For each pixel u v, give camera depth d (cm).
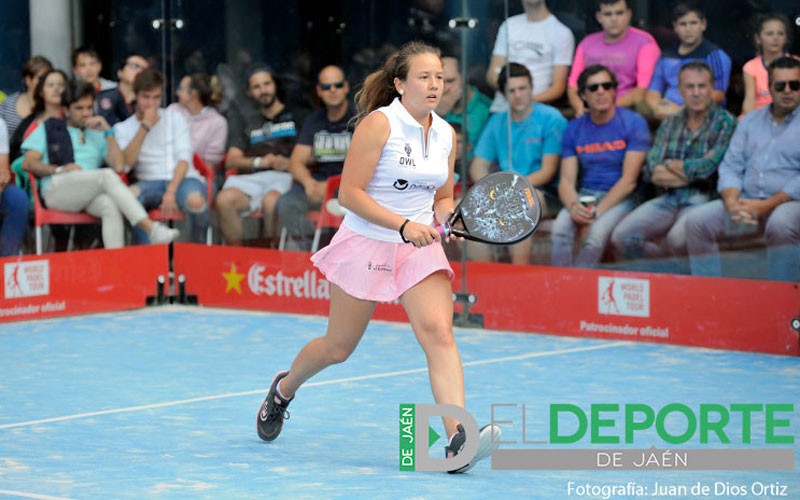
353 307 1151
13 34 1977
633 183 1800
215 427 1328
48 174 2036
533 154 1873
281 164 2067
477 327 1966
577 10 1806
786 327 1705
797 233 1680
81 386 1549
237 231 2138
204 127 2119
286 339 1881
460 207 1116
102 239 2119
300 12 2012
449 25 1906
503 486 1084
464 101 1912
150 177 2144
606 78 1794
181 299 2216
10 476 1126
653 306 1811
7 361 1714
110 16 2069
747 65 1683
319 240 2055
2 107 1973
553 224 1880
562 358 1714
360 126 1116
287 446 1242
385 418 1366
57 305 2077
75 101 2048
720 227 1739
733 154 1714
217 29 2083
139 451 1222
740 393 1480
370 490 1070
